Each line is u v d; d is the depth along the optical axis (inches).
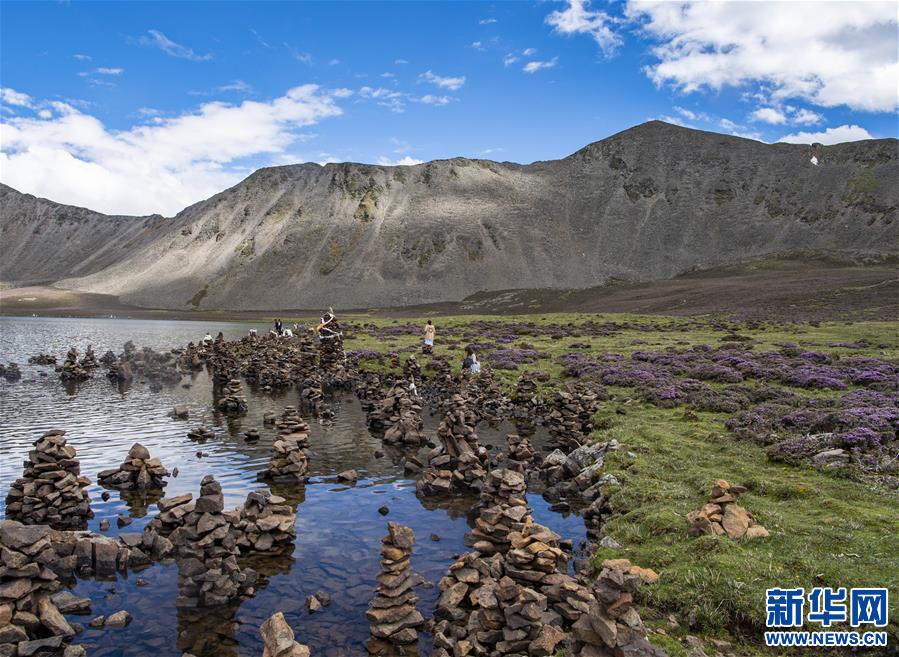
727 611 402.9
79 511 634.8
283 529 568.1
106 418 1176.8
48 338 3577.8
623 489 652.1
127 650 390.0
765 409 962.1
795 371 1291.8
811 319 2972.4
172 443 968.3
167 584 484.1
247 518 575.8
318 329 1833.2
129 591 472.1
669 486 642.8
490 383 1439.5
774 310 3570.4
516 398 1336.1
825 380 1178.0
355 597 463.2
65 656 375.2
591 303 6304.1
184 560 461.7
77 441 978.1
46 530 438.9
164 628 417.4
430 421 1168.2
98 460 856.3
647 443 819.4
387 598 429.1
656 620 407.8
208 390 1578.5
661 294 5807.1
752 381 1318.9
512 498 569.6
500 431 1095.6
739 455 749.9
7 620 388.2
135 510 656.4
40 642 387.9
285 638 341.1
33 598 417.7
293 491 732.0
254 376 1847.9
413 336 2704.2
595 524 618.2
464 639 400.2
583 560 512.7
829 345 1860.2
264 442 979.9
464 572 465.4
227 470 815.7
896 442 732.0
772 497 594.9
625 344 2095.2
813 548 468.1
